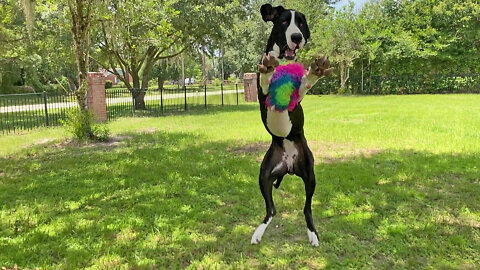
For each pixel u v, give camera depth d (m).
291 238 4.18
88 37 10.83
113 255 3.80
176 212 4.97
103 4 10.35
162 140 10.43
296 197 5.46
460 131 10.14
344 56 25.36
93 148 9.65
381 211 4.88
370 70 26.64
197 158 8.02
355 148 8.66
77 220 4.77
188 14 16.86
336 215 4.79
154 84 57.97
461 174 6.36
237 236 4.20
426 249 3.84
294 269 3.52
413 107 16.25
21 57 19.98
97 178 6.74
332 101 20.94
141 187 6.14
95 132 10.85
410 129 10.70
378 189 5.73
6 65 26.94
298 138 3.57
